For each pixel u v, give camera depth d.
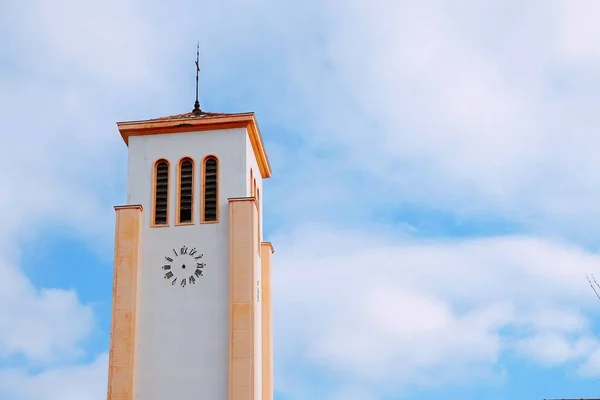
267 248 60.28
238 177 55.62
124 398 50.81
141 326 52.66
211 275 53.44
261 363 56.69
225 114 56.75
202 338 52.19
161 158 56.28
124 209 54.69
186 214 55.12
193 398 51.09
